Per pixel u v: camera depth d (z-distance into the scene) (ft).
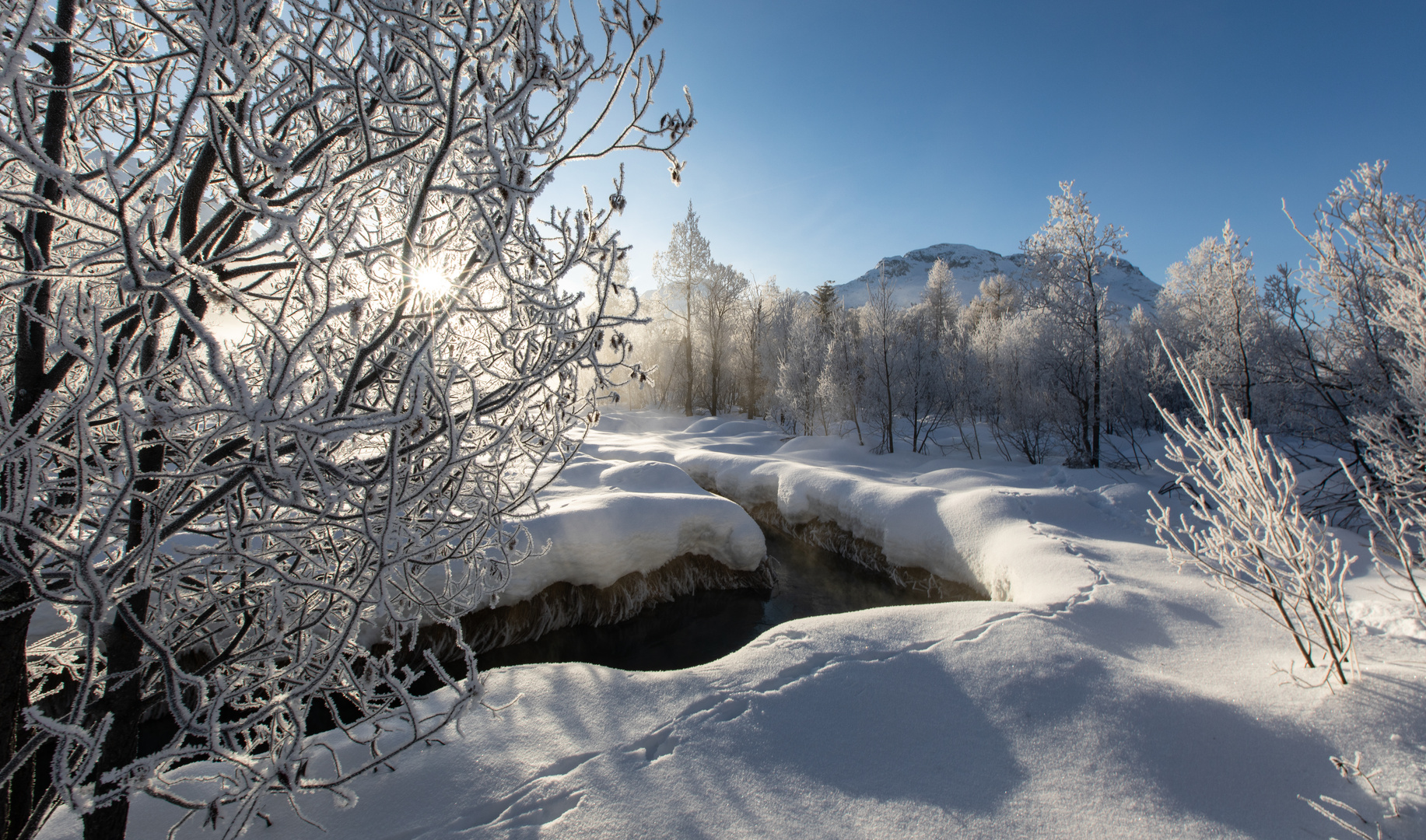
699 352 106.11
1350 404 28.94
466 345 9.33
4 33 5.02
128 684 7.01
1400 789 9.15
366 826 8.71
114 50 7.00
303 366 7.45
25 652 6.66
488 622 21.91
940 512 30.89
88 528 8.34
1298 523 11.90
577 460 39.93
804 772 10.30
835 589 30.83
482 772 9.82
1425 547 13.61
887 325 64.28
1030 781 10.24
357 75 5.20
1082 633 15.66
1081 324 46.68
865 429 70.59
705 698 12.12
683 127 7.15
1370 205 25.53
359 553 8.21
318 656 8.70
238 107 6.40
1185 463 13.35
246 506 6.06
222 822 8.63
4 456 4.59
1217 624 16.55
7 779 5.31
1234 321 38.29
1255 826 9.23
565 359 7.09
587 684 12.60
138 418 4.42
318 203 7.02
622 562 25.67
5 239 7.66
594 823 8.94
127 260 4.17
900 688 12.62
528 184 6.22
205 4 4.33
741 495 46.98
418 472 7.75
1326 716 10.96
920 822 9.32
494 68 5.96
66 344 4.58
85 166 7.20
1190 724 11.18
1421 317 18.79
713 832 8.91
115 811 6.97
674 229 101.35
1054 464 51.44
